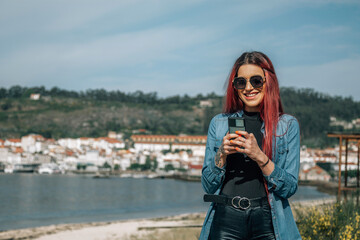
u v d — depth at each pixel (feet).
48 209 167.73
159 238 51.11
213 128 8.89
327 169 499.51
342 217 18.38
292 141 8.26
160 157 635.25
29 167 587.27
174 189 333.21
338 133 53.21
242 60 8.56
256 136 8.45
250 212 7.85
